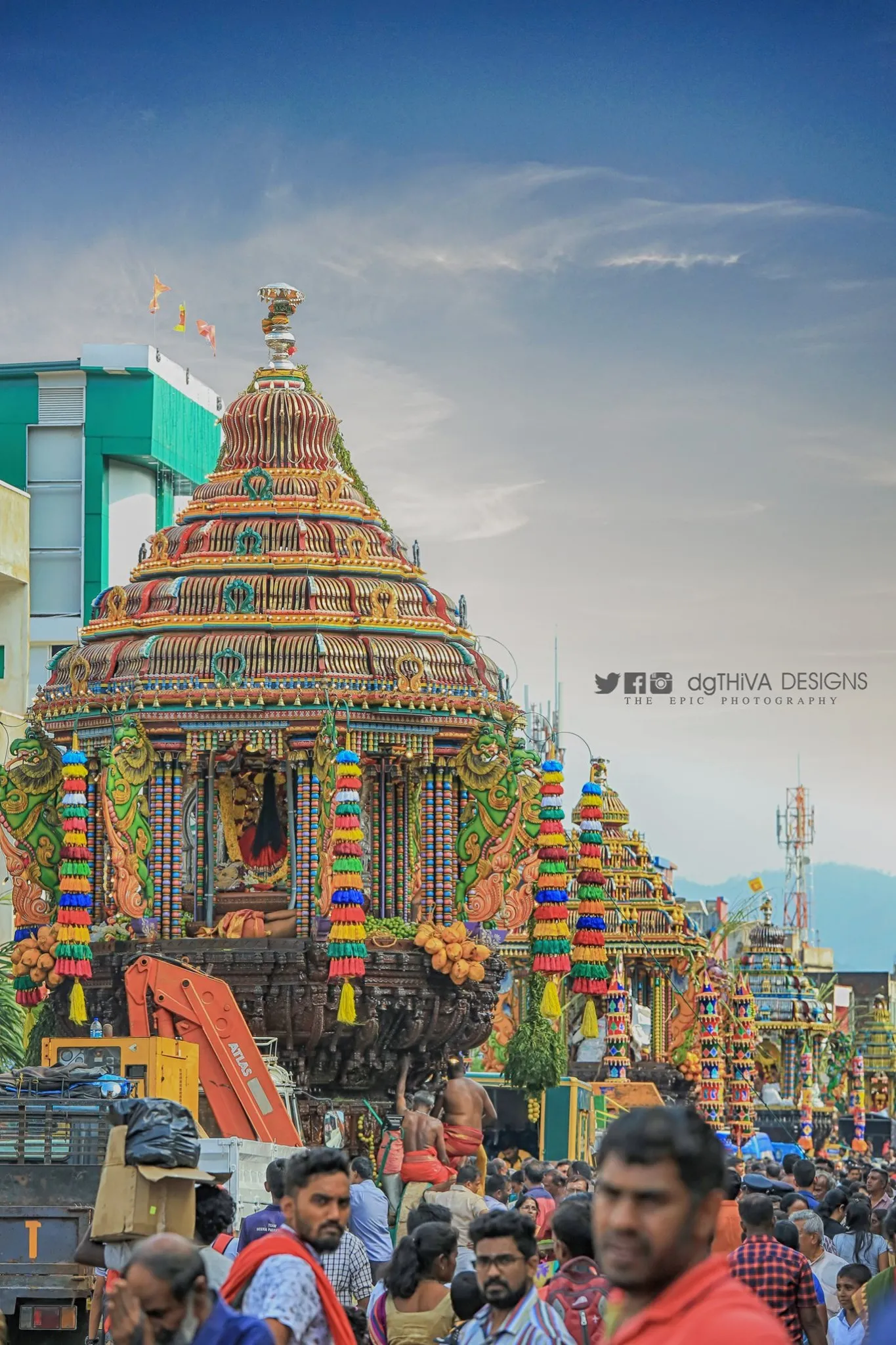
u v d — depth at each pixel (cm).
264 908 4341
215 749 4288
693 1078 7275
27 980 4306
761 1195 1908
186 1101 3098
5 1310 2291
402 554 4612
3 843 4400
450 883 4366
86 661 4416
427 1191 3139
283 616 4344
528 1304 1455
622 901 7331
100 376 7206
